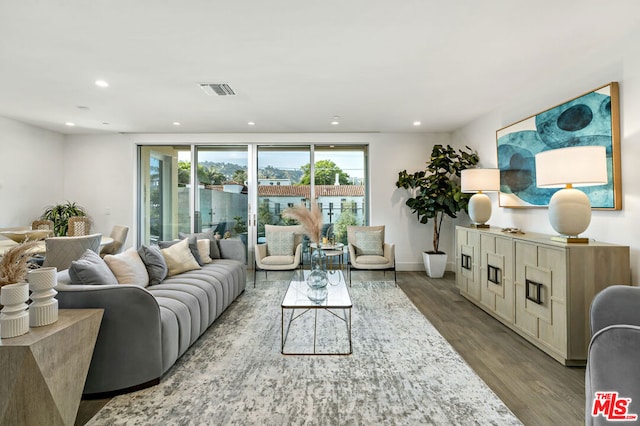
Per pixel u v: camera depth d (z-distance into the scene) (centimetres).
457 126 522
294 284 331
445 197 494
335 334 291
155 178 587
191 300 262
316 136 566
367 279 502
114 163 570
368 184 580
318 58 276
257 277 526
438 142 566
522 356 250
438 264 513
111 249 429
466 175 392
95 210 571
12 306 151
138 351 202
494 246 331
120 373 197
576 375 221
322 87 345
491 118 435
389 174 567
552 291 246
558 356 240
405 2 200
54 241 317
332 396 196
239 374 222
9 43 248
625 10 209
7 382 143
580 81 283
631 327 77
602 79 260
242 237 583
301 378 217
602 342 81
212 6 203
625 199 240
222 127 525
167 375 220
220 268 367
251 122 493
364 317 335
